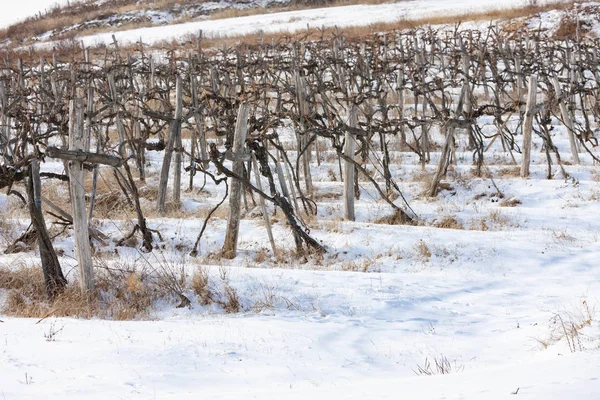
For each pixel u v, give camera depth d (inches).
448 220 792.9
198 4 2965.1
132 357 353.7
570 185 901.8
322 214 842.8
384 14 2374.5
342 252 674.2
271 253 685.9
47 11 3174.2
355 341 398.3
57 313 481.1
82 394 291.1
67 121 711.7
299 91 895.1
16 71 1083.3
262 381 319.9
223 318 468.1
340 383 310.5
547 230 733.3
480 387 225.1
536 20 1847.9
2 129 954.1
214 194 944.3
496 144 1163.3
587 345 328.5
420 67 1187.9
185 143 1168.8
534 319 437.7
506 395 202.4
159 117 845.8
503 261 624.1
